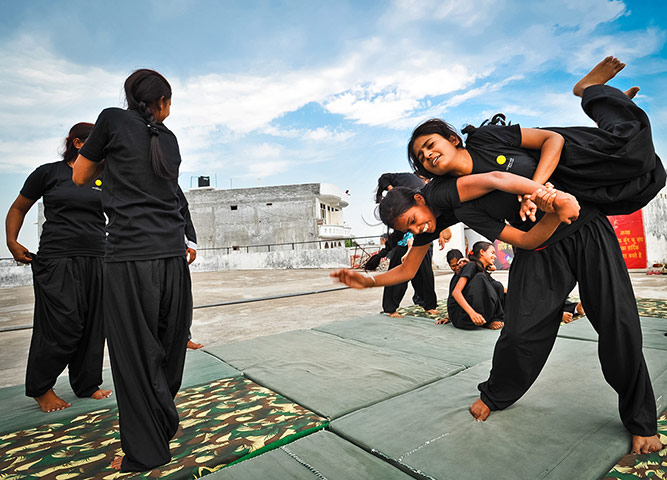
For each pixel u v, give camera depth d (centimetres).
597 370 233
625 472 135
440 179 168
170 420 158
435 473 137
